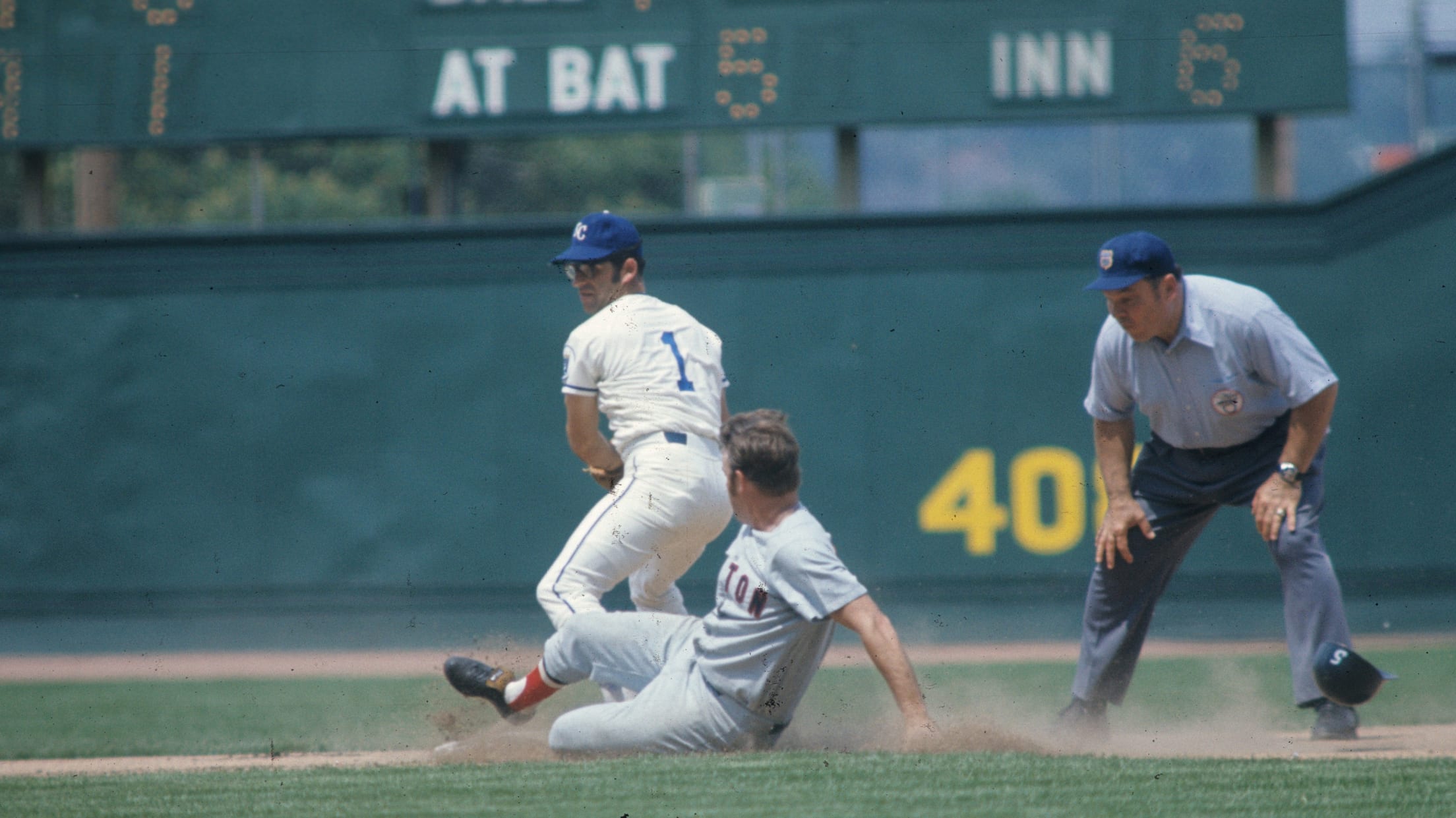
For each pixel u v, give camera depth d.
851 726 13.47
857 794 8.96
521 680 12.73
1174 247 34.06
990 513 34.09
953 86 32.62
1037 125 32.88
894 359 34.50
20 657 34.16
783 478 10.93
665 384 13.14
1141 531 13.38
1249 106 32.38
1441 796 9.00
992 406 34.25
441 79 33.44
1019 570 33.97
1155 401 13.08
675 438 13.03
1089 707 13.62
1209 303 12.65
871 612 10.89
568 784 9.63
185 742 16.11
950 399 34.38
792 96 32.88
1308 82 32.25
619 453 13.42
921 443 34.31
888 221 34.59
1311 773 9.91
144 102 33.75
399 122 33.53
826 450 34.38
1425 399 33.62
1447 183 34.00
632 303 13.51
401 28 33.56
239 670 30.56
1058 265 34.38
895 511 34.22
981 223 34.50
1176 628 33.25
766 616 10.89
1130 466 13.91
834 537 34.22
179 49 33.78
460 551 34.44
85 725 18.92
